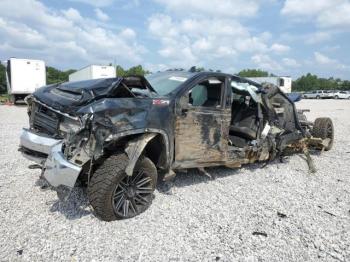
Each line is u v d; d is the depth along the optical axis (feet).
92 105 11.74
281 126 20.58
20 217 12.59
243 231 12.10
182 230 12.08
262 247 11.05
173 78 16.14
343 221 13.07
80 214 13.02
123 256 10.36
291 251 10.84
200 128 15.26
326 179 18.63
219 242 11.32
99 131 11.60
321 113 64.90
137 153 12.49
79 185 14.17
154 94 14.19
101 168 12.14
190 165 15.19
